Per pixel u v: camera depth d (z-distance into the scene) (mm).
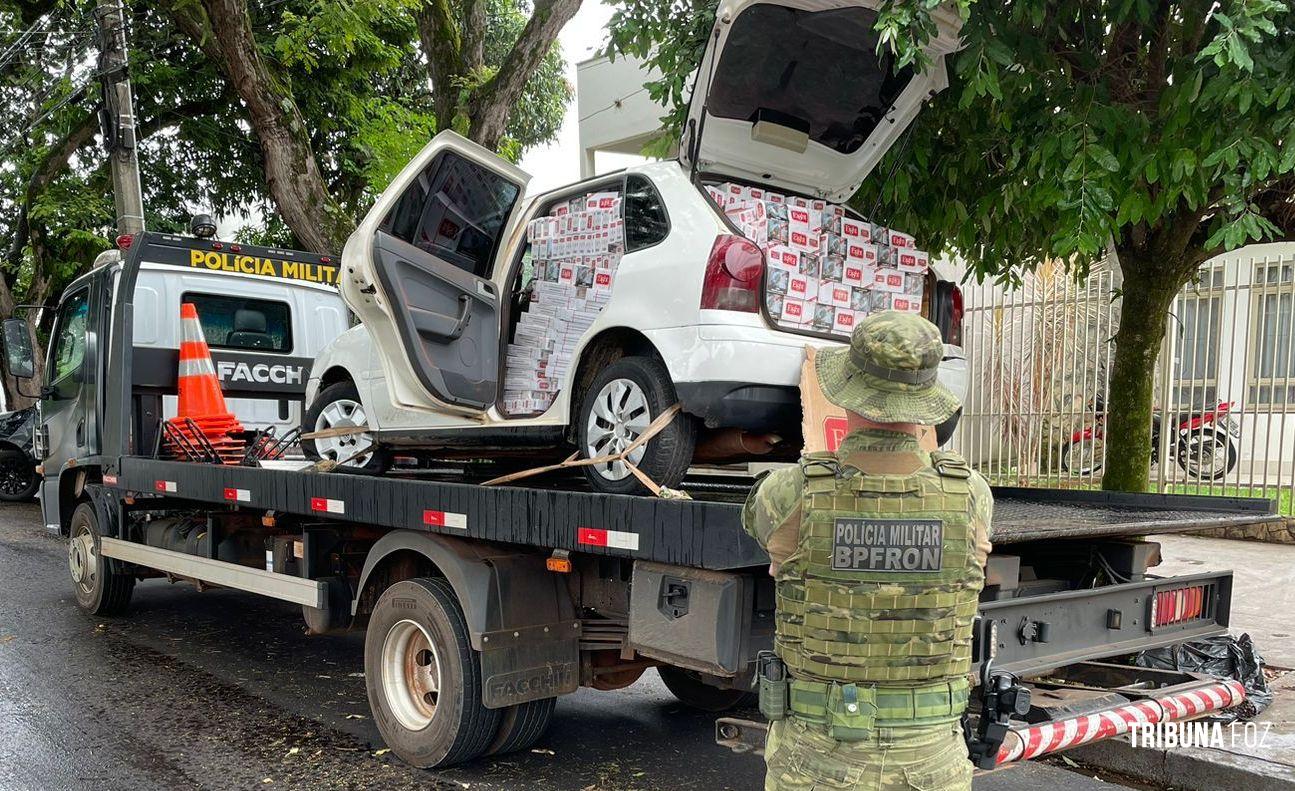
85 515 7176
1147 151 4707
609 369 4121
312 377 5859
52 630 6805
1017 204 5551
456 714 3914
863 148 4719
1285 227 6277
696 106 4047
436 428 4965
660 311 3910
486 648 3834
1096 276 9281
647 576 3324
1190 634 3938
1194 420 9445
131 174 12062
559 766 4207
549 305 4820
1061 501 5195
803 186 4730
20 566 9188
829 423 3775
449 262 4973
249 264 7277
